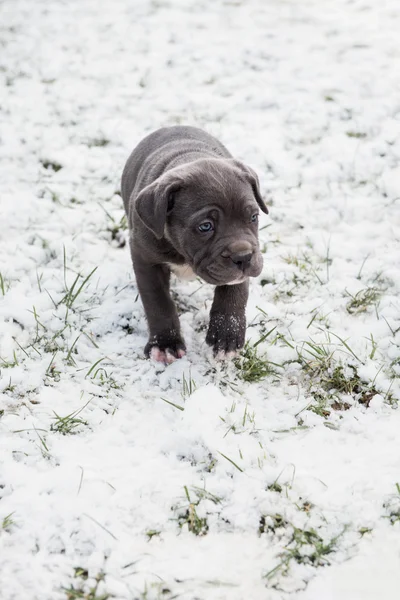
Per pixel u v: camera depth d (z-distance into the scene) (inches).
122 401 65.9
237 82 90.4
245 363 67.7
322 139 83.3
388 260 73.7
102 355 68.5
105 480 62.0
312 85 89.3
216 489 61.6
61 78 91.9
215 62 93.2
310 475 62.1
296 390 66.5
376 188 79.0
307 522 60.5
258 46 95.4
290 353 68.1
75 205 78.1
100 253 74.8
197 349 69.1
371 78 89.7
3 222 76.5
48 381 66.8
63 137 84.3
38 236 75.5
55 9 108.0
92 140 84.0
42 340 69.2
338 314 70.6
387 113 85.4
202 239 64.9
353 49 94.2
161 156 69.5
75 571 59.0
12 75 92.3
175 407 65.5
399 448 63.2
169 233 66.1
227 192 64.6
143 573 58.9
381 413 65.1
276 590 58.5
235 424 64.3
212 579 58.7
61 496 61.4
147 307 68.3
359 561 59.3
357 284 72.4
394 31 97.7
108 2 110.0
